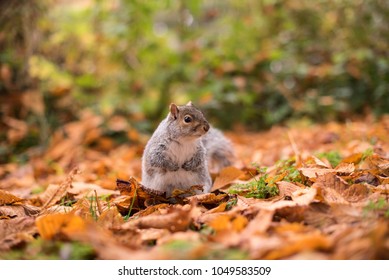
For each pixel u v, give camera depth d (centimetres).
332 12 1338
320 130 973
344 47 1343
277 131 1103
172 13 1447
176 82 1247
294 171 519
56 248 331
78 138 979
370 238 284
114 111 1155
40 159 914
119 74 1274
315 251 292
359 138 782
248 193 474
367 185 432
